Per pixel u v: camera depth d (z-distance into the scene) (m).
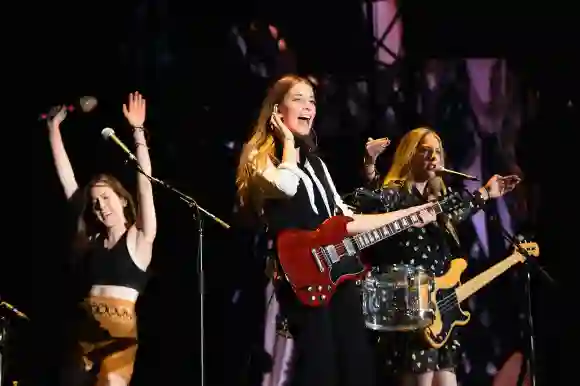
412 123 18.91
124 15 18.34
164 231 18.31
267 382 18.12
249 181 15.02
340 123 18.73
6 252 17.94
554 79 19.11
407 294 14.80
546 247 19.03
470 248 18.86
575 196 19.03
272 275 15.03
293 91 15.45
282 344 18.19
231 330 18.25
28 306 17.88
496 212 18.97
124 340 16.45
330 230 14.78
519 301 18.92
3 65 18.06
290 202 14.70
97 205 16.78
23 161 18.05
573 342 18.91
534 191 19.11
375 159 17.06
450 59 19.06
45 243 17.94
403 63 18.97
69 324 17.23
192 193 18.36
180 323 18.23
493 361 18.81
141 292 16.98
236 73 18.50
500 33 19.17
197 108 18.44
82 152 18.14
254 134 15.47
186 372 18.16
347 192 18.58
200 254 15.42
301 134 15.53
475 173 18.98
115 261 16.59
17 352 17.78
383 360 15.89
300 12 18.72
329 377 14.43
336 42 18.80
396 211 15.45
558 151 19.11
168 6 18.44
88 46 18.31
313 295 14.46
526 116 19.19
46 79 18.19
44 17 18.20
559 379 18.92
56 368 17.77
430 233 15.95
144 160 16.62
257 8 18.62
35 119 18.11
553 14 19.20
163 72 18.41
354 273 14.86
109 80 18.31
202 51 18.50
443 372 15.72
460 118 19.02
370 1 18.91
